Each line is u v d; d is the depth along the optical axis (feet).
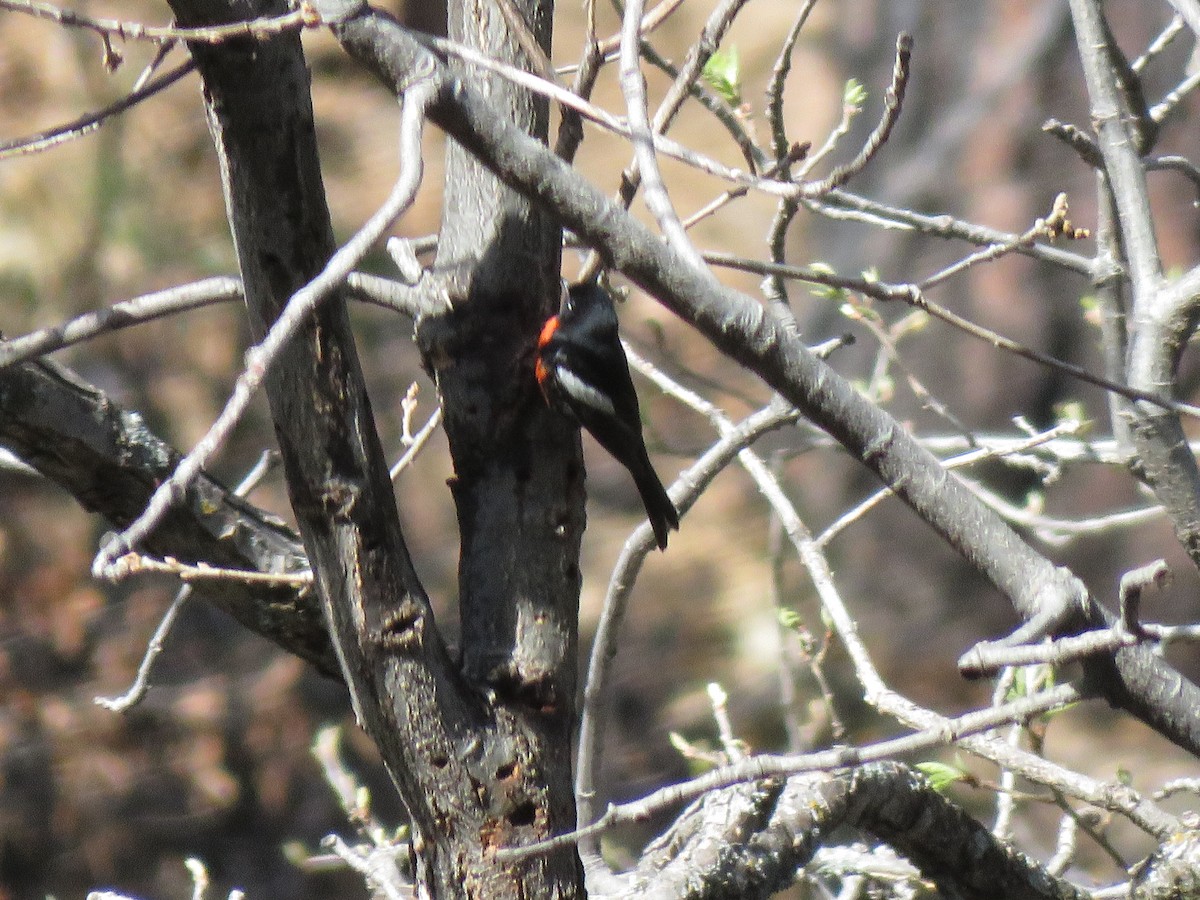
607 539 73.36
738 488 74.59
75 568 64.44
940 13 61.41
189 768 61.00
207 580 20.26
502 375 18.66
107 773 60.75
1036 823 47.65
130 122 71.77
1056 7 59.00
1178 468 18.33
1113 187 19.56
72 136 15.99
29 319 67.51
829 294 26.25
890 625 62.13
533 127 18.92
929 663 61.31
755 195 84.43
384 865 22.94
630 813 14.02
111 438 19.42
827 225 64.80
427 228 83.05
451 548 69.21
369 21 14.08
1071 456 26.73
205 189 71.56
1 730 61.36
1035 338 58.54
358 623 17.46
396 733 17.72
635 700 63.62
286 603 20.61
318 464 17.13
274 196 16.21
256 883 59.52
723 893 21.03
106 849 59.88
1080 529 27.73
